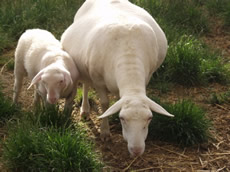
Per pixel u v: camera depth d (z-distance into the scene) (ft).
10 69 25.55
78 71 19.99
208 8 32.76
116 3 20.40
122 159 18.17
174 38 26.68
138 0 30.86
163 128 19.39
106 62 17.66
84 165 16.44
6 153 16.93
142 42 17.63
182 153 18.74
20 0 31.12
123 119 15.01
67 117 19.26
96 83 18.89
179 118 19.31
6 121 19.52
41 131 17.76
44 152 16.52
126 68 16.65
